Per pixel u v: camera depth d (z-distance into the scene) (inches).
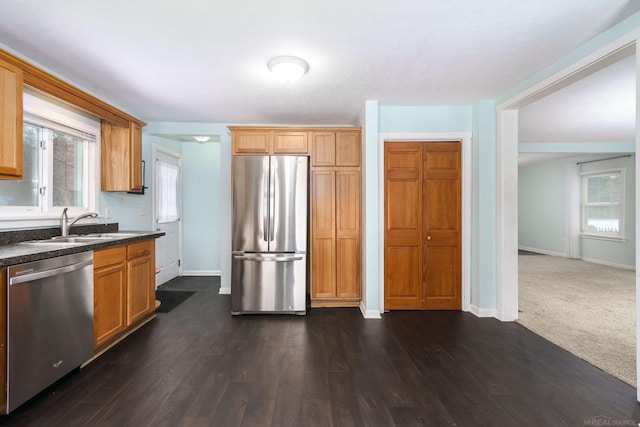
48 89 91.1
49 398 73.4
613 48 78.0
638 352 73.4
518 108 124.7
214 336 110.8
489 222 131.7
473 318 131.2
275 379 82.6
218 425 64.7
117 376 83.4
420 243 142.9
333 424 65.4
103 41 84.0
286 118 156.9
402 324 124.2
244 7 69.6
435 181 142.7
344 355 96.7
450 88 118.5
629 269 235.8
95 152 125.6
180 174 206.2
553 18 74.4
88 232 121.1
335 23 75.9
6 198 94.5
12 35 81.0
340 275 143.3
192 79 108.7
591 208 273.6
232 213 135.4
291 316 133.3
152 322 124.7
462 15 72.9
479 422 66.1
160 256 184.2
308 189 142.5
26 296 68.6
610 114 155.6
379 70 102.1
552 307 144.3
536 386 79.7
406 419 67.0
